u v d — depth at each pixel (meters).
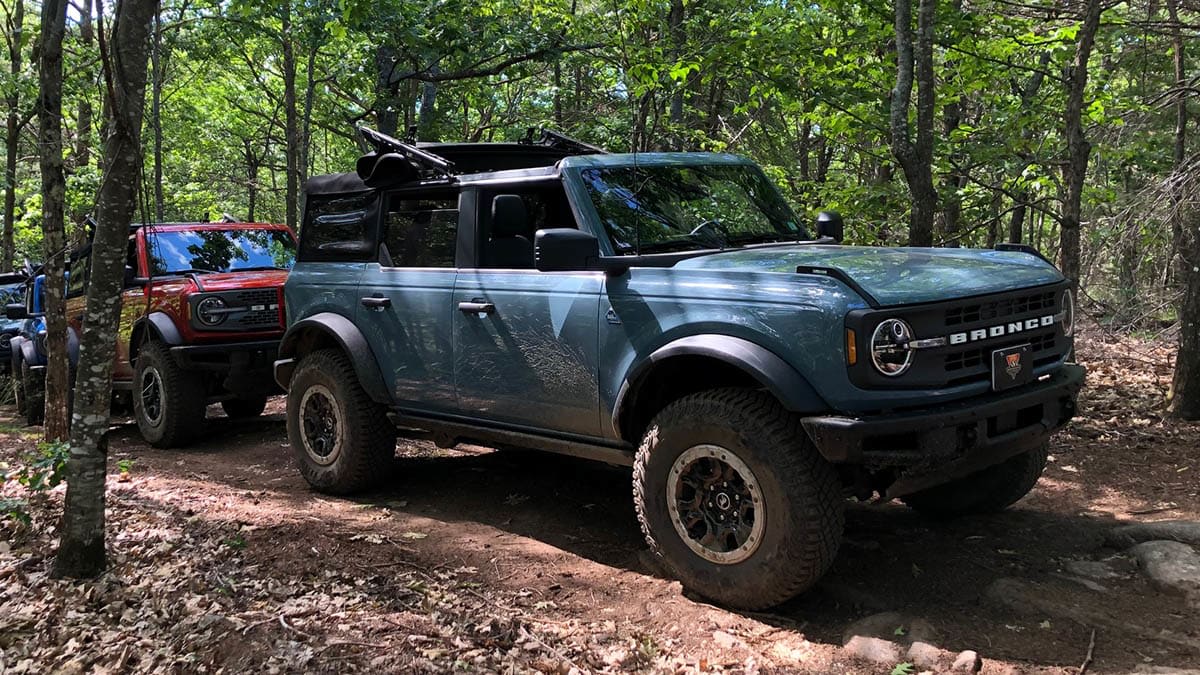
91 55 11.17
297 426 5.93
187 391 7.60
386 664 3.25
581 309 4.31
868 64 9.04
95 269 4.06
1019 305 3.89
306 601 3.85
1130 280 11.04
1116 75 11.45
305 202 6.12
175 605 3.80
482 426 5.01
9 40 13.48
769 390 3.62
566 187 4.52
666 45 10.23
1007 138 9.10
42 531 4.93
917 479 3.62
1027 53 9.98
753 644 3.47
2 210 19.17
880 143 12.09
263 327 7.75
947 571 4.12
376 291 5.43
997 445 3.68
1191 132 10.09
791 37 9.00
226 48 14.36
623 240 4.41
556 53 11.69
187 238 8.51
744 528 3.73
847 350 3.44
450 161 5.78
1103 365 10.00
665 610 3.81
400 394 5.34
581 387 4.36
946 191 9.27
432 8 10.94
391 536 4.85
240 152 22.81
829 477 3.57
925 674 3.13
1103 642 3.36
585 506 5.40
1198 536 4.23
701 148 12.52
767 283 3.71
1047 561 4.22
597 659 3.35
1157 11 10.03
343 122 16.31
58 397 7.57
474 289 4.84
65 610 3.81
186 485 6.14
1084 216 11.23
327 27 10.90
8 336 13.85
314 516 5.24
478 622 3.66
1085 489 5.36
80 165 13.62
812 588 3.98
